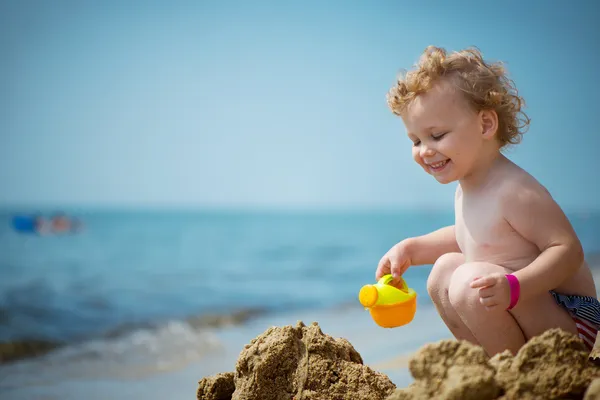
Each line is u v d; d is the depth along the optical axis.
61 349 4.49
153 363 3.70
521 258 2.12
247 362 2.13
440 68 2.14
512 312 2.09
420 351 1.93
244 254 16.31
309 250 16.70
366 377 2.10
